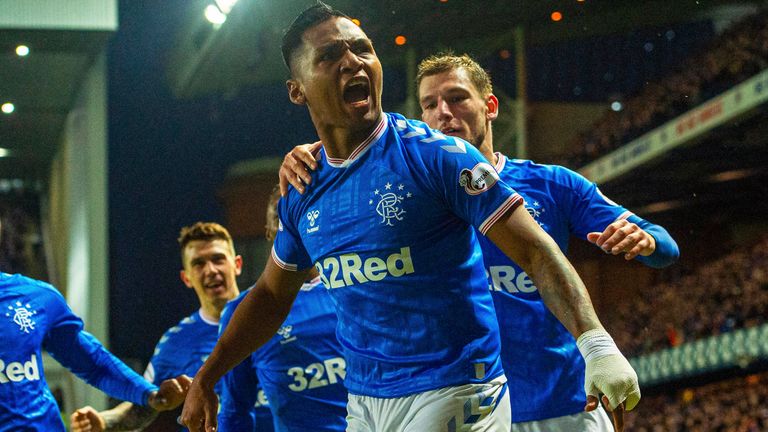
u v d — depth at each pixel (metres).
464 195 2.24
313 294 3.77
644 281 23.88
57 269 19.72
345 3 18.05
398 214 2.29
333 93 2.33
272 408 3.79
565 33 20.95
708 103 17.25
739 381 18.55
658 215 24.53
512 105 20.64
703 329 18.12
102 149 13.07
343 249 2.38
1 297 3.62
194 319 5.30
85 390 12.75
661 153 18.86
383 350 2.38
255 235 24.25
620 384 1.91
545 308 3.17
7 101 15.23
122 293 18.16
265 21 17.91
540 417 3.14
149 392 3.95
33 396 3.59
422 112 3.41
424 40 20.09
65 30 11.67
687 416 18.14
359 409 2.47
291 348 3.72
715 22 24.17
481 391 2.31
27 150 19.08
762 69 16.77
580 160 22.62
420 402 2.31
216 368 2.79
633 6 20.03
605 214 3.21
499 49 21.06
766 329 15.62
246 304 2.79
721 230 24.50
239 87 21.30
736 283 18.31
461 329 2.32
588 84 24.98
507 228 2.20
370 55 2.39
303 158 2.48
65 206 17.17
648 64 24.80
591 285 24.08
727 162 20.23
